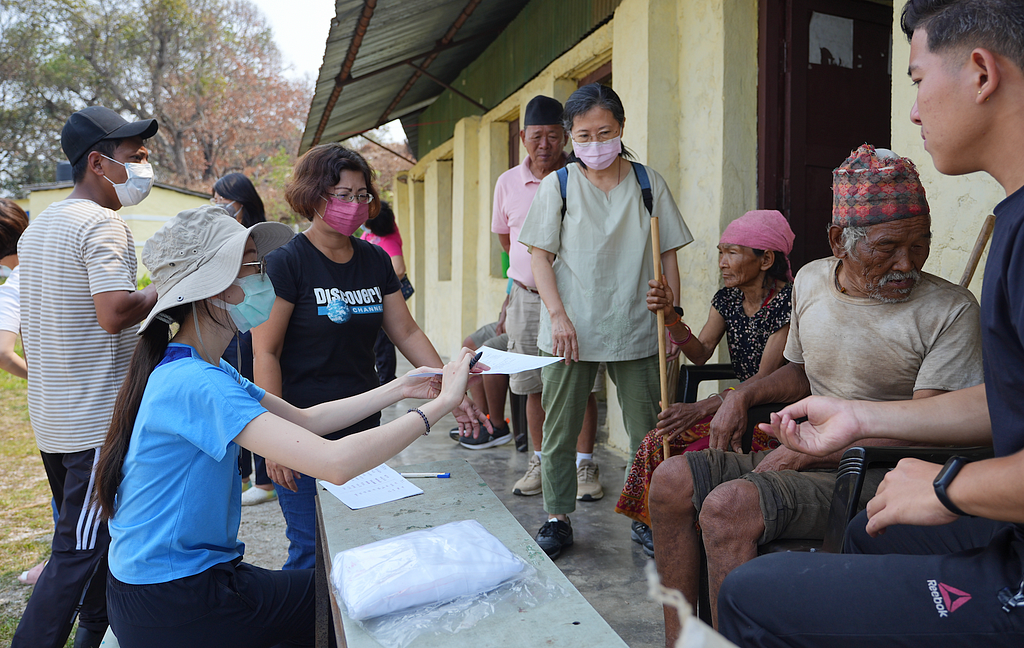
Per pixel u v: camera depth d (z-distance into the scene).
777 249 2.68
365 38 5.43
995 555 1.20
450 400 1.65
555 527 2.97
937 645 1.16
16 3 25.75
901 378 1.90
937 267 2.49
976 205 2.34
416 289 11.95
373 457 1.50
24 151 28.34
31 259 2.38
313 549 2.29
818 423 1.61
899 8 2.60
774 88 3.71
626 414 3.01
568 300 2.87
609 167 2.87
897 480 1.35
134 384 1.56
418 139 11.36
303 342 2.31
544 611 1.30
